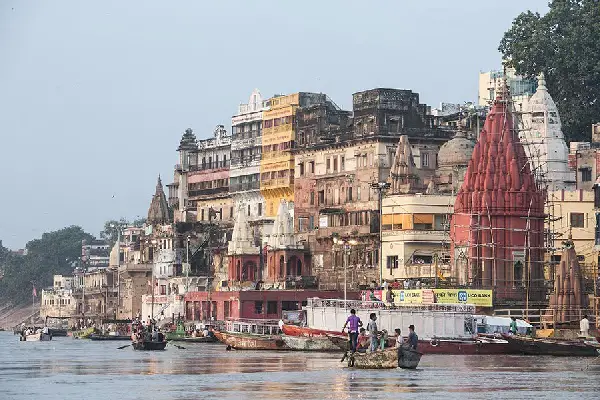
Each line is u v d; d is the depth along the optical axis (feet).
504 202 478.18
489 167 482.28
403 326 402.11
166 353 461.37
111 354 470.80
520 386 266.16
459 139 603.26
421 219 572.92
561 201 531.50
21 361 416.87
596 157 563.48
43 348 590.55
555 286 454.40
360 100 650.02
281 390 257.75
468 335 403.54
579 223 531.09
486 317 432.66
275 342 448.65
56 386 279.49
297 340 434.71
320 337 428.56
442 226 574.15
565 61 643.45
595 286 456.04
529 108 577.84
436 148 642.63
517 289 478.18
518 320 438.40
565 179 569.64
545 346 382.22
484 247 479.00
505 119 488.44
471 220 481.05
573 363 342.64
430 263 562.66
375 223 611.47
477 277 479.00
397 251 574.56
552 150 569.64
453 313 402.93
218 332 481.05
